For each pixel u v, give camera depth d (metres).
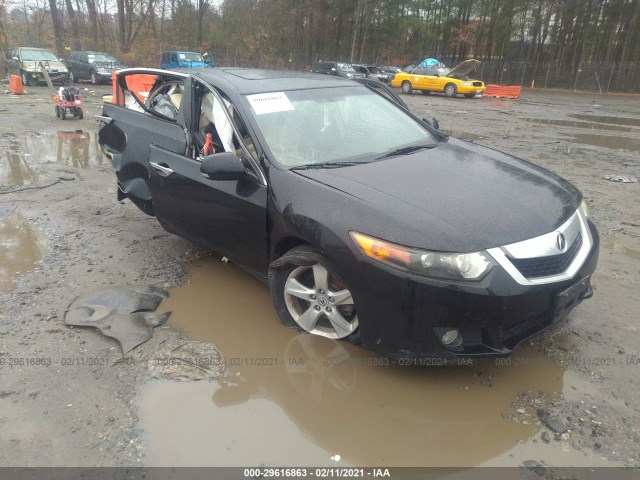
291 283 3.36
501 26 45.69
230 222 3.71
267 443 2.57
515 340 2.83
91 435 2.60
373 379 3.03
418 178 3.30
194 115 4.16
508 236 2.76
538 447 2.53
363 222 2.87
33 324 3.55
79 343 3.35
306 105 4.02
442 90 26.31
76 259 4.61
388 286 2.74
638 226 5.62
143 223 5.55
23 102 16.77
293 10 44.19
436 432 2.63
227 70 4.52
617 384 2.96
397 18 46.94
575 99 29.80
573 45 45.84
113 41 41.81
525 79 44.22
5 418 2.71
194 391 2.93
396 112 4.48
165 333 3.46
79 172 7.74
